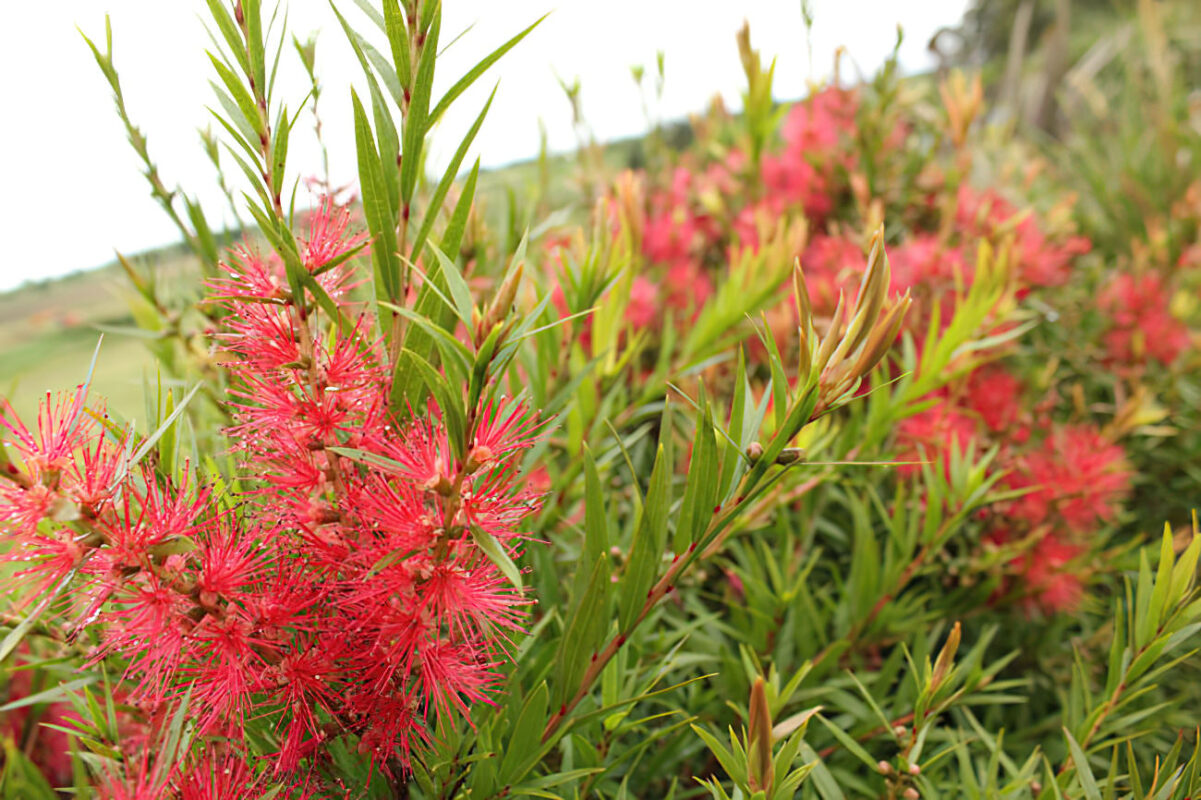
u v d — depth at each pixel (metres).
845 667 1.03
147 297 1.00
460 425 0.41
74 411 0.47
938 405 1.25
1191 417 1.63
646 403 1.13
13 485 0.44
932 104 1.99
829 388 0.49
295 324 0.50
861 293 0.48
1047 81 3.23
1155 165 2.38
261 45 0.47
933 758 0.73
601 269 0.94
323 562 0.51
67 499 0.43
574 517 0.99
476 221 1.04
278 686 0.53
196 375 1.04
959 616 1.22
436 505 0.46
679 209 1.66
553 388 0.94
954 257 1.47
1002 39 5.14
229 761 0.54
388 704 0.54
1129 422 1.27
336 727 0.56
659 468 0.57
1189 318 1.79
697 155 2.15
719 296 1.17
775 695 0.73
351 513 0.51
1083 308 1.75
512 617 0.60
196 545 0.48
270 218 0.49
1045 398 1.49
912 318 1.35
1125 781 1.03
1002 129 2.11
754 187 1.75
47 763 0.97
